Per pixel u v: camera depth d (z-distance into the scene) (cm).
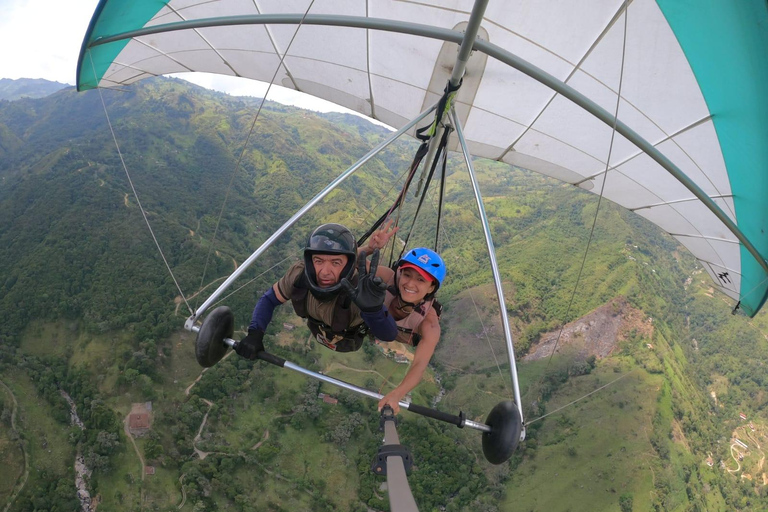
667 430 9869
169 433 7688
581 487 8138
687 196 924
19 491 6762
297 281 428
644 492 8181
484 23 690
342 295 398
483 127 968
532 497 7919
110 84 1173
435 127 663
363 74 930
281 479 7319
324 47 897
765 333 14662
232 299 10850
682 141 752
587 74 714
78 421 7956
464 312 12281
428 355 428
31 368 8781
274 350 9381
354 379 9088
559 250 15700
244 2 784
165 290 10956
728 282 1162
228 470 7256
